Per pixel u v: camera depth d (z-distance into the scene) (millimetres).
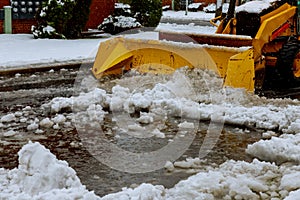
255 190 4555
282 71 9547
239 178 4727
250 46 8328
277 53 9742
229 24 9875
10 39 16047
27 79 10281
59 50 14117
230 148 5961
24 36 17062
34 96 8594
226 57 8273
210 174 4785
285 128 6652
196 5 43969
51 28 16609
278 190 4559
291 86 9789
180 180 4918
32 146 4699
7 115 7031
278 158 5445
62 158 5496
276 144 5582
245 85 8000
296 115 6984
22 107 7773
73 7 16938
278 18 9461
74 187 4391
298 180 4633
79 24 17359
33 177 4469
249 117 6984
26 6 17906
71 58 12688
